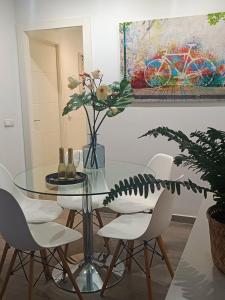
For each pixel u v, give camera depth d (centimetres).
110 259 258
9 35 366
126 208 244
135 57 329
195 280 94
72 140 521
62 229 216
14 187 264
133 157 352
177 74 317
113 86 235
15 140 386
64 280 231
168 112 329
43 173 249
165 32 314
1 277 238
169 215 192
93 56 349
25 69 381
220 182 94
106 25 338
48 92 450
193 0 304
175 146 334
